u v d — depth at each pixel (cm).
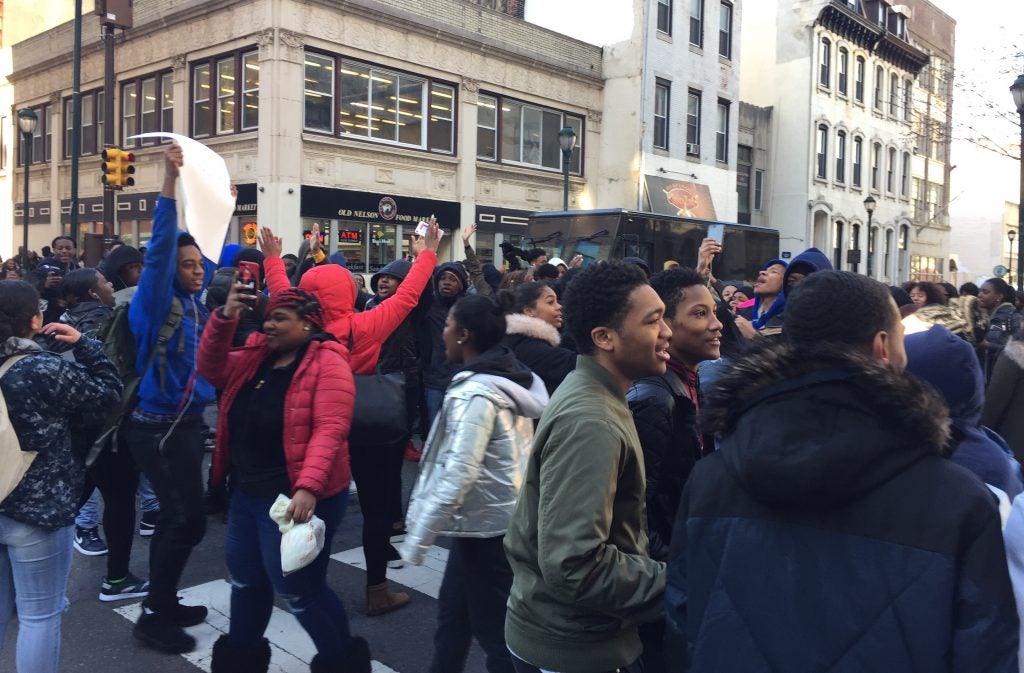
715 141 2989
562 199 2561
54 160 2525
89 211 2366
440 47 2122
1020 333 365
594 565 186
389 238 2039
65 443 310
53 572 305
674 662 175
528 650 208
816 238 3534
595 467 189
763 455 150
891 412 147
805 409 152
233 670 328
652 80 2653
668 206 2708
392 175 2028
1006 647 136
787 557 152
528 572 211
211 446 767
